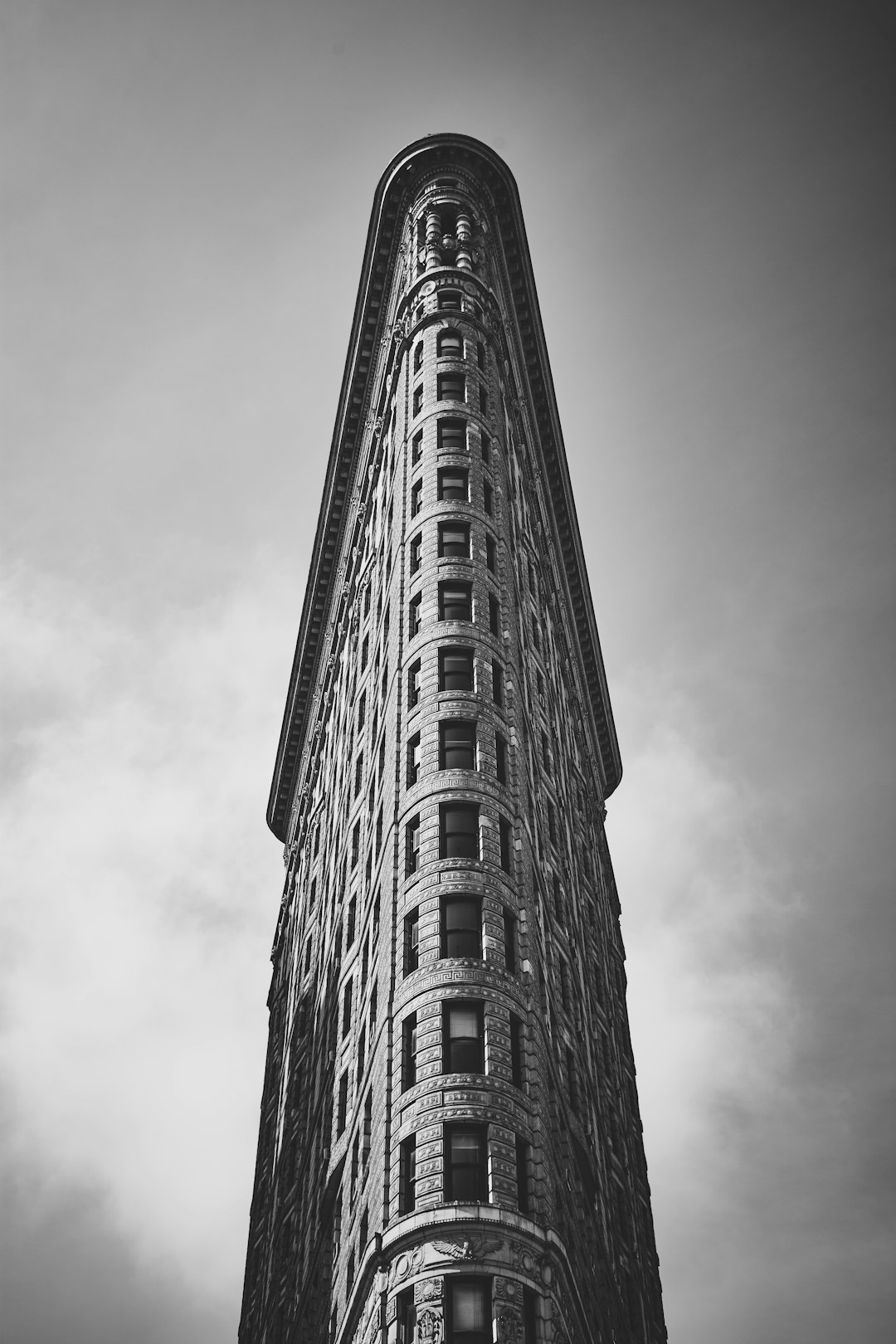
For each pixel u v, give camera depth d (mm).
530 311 103125
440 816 61656
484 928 58094
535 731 79188
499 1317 47031
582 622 124938
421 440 79938
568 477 116625
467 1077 53281
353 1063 66750
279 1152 97438
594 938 97312
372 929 68000
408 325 89375
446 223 97500
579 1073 73250
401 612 72812
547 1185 52438
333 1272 63781
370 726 80625
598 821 121562
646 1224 95500
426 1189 50562
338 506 115000
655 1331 89438
